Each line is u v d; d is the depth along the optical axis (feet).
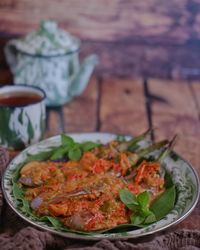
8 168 2.27
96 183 2.10
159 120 3.18
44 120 2.68
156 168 2.27
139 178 2.20
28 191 2.12
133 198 2.00
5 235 1.86
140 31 3.84
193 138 2.96
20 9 3.73
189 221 2.10
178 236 1.89
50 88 3.19
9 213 2.07
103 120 3.16
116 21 3.80
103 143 2.54
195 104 3.44
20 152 2.45
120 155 2.33
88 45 3.87
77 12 3.76
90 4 3.75
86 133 2.59
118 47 3.87
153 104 3.42
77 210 1.96
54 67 3.17
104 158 2.36
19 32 3.80
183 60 3.91
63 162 2.38
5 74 3.68
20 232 1.79
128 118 3.20
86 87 3.63
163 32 3.84
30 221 1.91
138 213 1.97
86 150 2.43
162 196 2.12
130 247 1.76
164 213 2.03
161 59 3.91
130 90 3.63
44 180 2.18
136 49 3.89
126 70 3.91
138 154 2.39
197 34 3.85
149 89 3.66
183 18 3.80
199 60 3.91
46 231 1.86
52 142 2.52
